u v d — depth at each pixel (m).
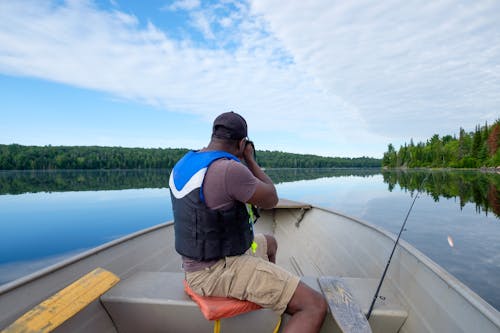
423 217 15.81
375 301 1.59
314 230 3.57
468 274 7.09
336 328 1.44
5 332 1.14
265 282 1.29
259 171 1.48
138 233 2.29
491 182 39.19
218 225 1.27
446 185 37.25
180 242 1.34
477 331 1.14
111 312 1.53
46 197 25.39
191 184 1.27
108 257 1.93
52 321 1.22
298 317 1.24
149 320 1.51
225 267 1.31
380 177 67.62
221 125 1.38
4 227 12.80
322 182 47.25
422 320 1.41
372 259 2.24
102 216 15.38
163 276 1.77
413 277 1.61
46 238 10.68
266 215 4.30
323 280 1.67
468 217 15.70
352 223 2.86
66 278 1.60
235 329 1.43
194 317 1.45
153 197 25.03
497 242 10.20
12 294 1.31
